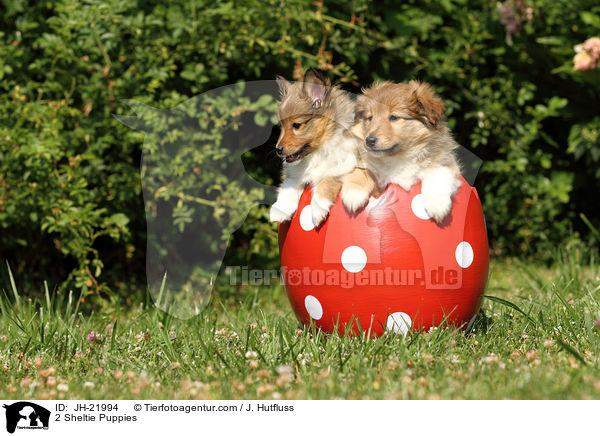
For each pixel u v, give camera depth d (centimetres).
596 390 262
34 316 415
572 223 678
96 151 511
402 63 606
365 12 579
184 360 332
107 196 519
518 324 379
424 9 626
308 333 344
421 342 325
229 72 549
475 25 614
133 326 407
